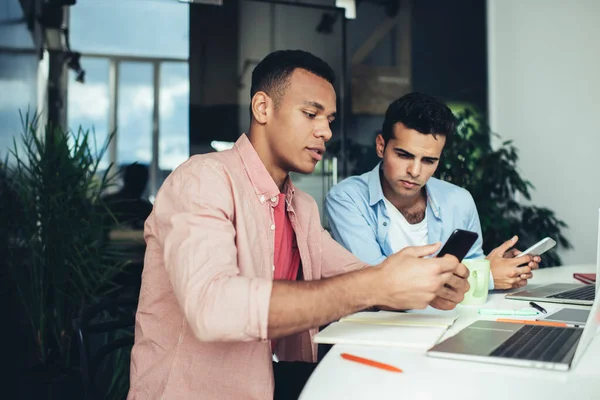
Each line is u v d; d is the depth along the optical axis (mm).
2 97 2297
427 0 4012
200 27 3607
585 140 3223
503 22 3926
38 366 2146
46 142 2230
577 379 650
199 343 924
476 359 716
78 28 3375
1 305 2064
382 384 637
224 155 1040
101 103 3406
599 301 790
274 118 1045
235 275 772
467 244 991
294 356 1225
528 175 3701
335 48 3836
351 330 894
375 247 1694
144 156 3465
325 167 3750
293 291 740
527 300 1279
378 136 1788
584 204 3240
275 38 3742
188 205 866
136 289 3168
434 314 1042
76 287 2143
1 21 2334
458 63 4043
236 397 923
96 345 2312
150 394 942
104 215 2283
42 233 2127
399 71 3939
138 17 3488
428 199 1831
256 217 1020
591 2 3168
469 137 3449
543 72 3557
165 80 3531
